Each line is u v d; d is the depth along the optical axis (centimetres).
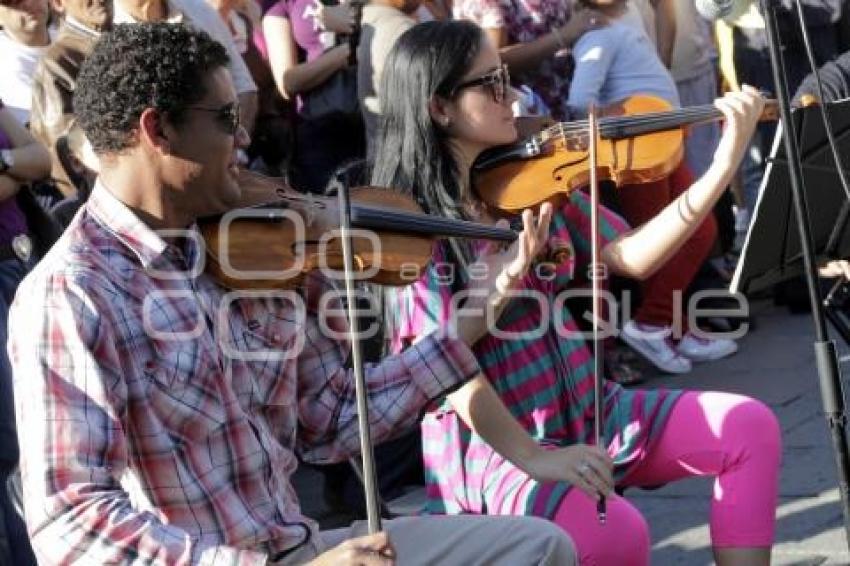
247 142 381
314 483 634
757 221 403
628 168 446
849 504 373
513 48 733
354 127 741
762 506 397
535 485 381
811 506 546
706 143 875
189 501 312
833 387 371
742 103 414
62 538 292
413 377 357
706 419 401
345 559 293
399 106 411
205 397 314
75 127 531
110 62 315
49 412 296
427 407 359
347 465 571
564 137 441
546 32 736
